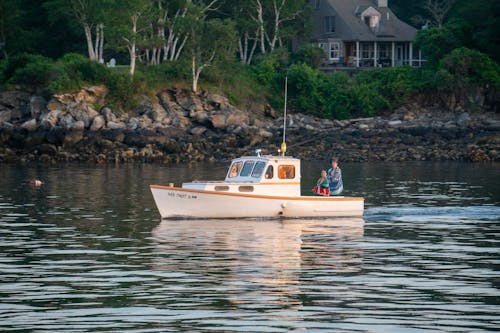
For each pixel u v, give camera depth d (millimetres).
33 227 67750
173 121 170750
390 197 91500
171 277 48844
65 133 153375
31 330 38312
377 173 123500
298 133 169500
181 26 188625
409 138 165875
